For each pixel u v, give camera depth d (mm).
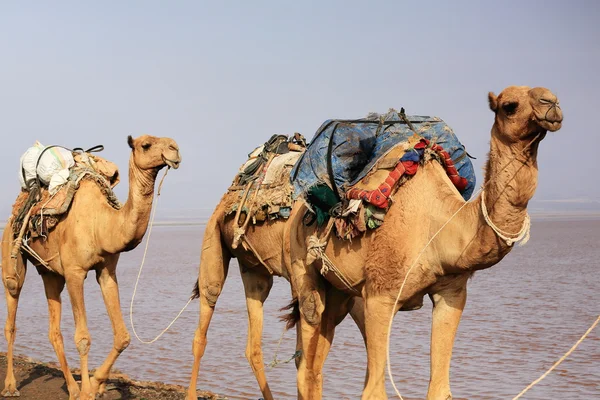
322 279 7879
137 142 8672
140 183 8750
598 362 12320
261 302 9391
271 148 8938
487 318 16953
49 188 9570
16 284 10266
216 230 9461
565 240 50625
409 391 10898
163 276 28219
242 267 9438
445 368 6555
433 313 6676
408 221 6613
